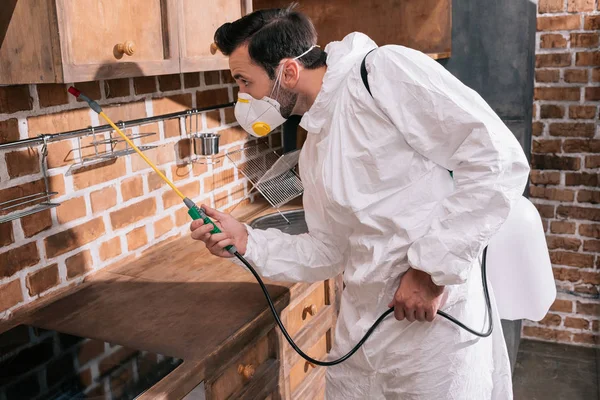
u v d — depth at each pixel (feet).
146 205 6.71
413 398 4.93
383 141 4.40
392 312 4.92
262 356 5.53
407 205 4.50
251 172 8.52
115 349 4.60
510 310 6.67
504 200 4.14
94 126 5.91
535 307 6.62
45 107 5.39
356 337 5.05
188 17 5.52
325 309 6.83
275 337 5.60
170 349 4.57
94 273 6.10
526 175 4.30
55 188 5.58
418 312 4.57
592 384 9.50
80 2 4.40
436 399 4.86
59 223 5.66
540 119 9.92
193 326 4.94
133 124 6.13
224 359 4.70
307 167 5.11
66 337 4.84
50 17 4.25
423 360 4.82
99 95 5.94
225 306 5.32
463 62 8.61
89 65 4.50
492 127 4.20
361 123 4.46
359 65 4.53
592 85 9.48
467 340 4.84
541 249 6.54
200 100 7.39
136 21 4.95
